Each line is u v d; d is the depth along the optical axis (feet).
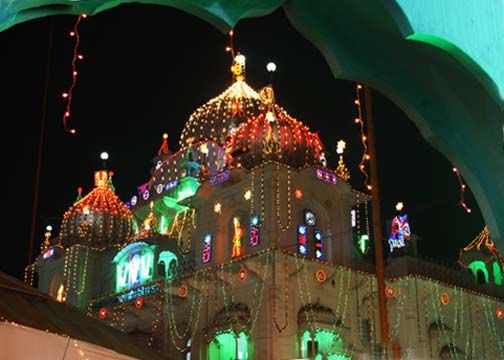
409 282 119.14
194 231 131.64
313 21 14.62
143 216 162.81
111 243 156.76
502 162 15.24
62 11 11.62
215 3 13.23
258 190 115.03
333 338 107.55
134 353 33.42
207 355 110.01
